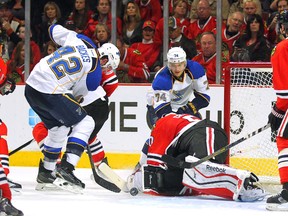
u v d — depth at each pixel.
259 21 15.82
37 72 12.23
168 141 11.95
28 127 16.50
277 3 16.73
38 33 17.52
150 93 13.02
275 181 13.86
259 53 15.88
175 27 16.61
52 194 12.41
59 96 12.12
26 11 16.47
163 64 16.28
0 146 11.52
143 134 16.06
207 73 16.12
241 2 16.81
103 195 12.25
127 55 16.48
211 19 16.67
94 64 12.34
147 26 16.50
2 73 11.09
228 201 11.52
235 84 14.21
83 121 12.34
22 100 16.48
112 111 16.16
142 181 12.02
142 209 10.82
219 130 11.98
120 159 16.19
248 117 14.30
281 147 10.76
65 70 12.12
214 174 11.31
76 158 12.23
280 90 10.61
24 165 16.55
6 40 17.31
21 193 12.49
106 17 17.25
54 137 12.58
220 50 15.84
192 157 11.35
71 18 17.52
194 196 12.02
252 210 10.73
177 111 13.03
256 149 14.44
